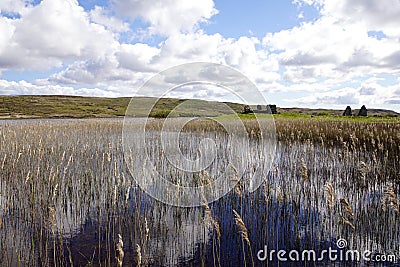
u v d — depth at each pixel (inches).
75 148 602.5
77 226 290.2
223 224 292.5
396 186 386.6
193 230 281.9
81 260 230.4
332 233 270.1
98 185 395.5
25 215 311.1
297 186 360.5
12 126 841.5
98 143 670.5
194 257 237.0
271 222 294.8
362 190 348.2
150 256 237.8
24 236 267.3
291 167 487.2
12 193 363.6
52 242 258.5
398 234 262.7
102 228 285.9
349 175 417.4
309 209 305.6
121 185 388.8
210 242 260.4
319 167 494.9
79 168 472.4
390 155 535.8
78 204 344.5
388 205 282.2
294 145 697.0
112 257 234.8
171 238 267.6
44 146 557.0
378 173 405.7
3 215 309.0
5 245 244.8
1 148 542.0
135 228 272.1
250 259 233.1
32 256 229.6
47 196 337.1
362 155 544.7
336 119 1126.4
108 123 978.1
